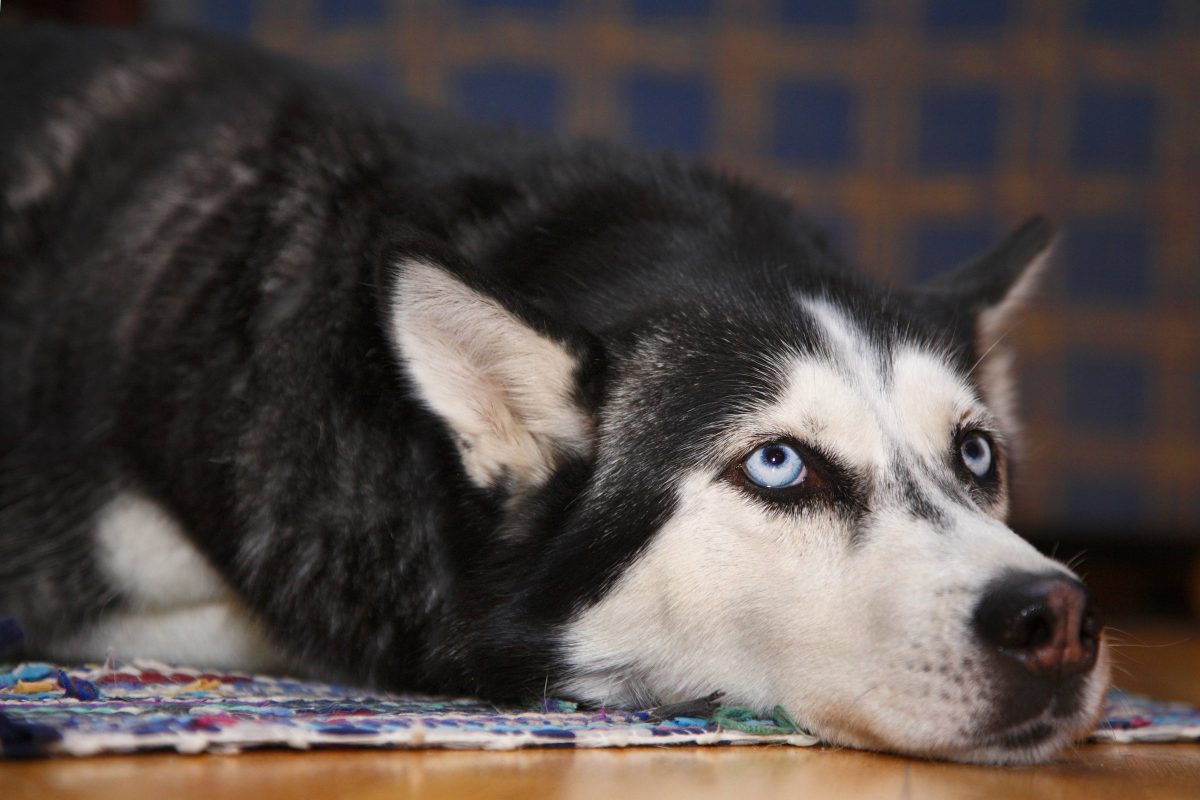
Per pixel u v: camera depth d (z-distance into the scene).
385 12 1.91
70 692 0.80
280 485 0.89
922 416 0.85
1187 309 1.97
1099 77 1.95
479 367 0.85
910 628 0.78
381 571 0.88
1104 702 0.79
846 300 0.89
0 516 0.93
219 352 0.91
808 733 0.81
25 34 1.08
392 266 0.82
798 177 1.96
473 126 1.03
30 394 0.95
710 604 0.82
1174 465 1.98
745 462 0.83
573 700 0.86
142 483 0.91
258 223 0.93
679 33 1.94
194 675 0.89
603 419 0.85
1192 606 1.90
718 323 0.86
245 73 1.03
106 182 0.98
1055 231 1.00
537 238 0.92
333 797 0.68
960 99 1.96
